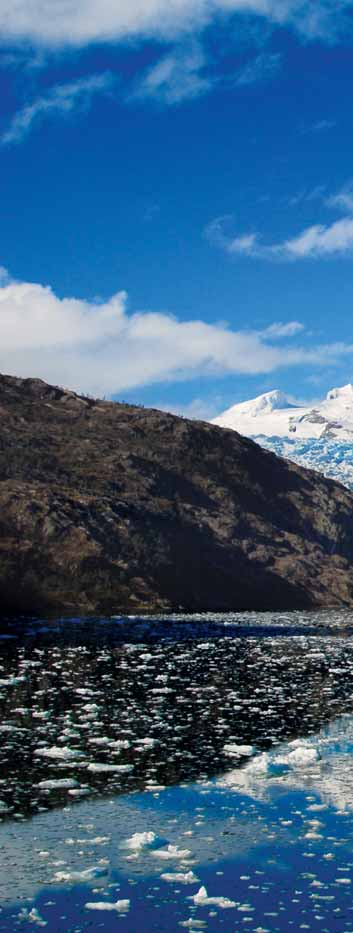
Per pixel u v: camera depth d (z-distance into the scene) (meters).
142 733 21.38
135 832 14.36
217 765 18.62
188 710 24.59
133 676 30.91
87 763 18.41
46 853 13.34
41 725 21.94
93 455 107.25
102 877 12.51
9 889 12.02
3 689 27.20
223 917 11.27
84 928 10.88
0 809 15.33
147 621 60.09
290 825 14.88
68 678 29.94
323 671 33.53
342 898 11.91
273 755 19.55
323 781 17.58
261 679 31.08
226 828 14.67
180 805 15.84
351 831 14.61
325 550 117.00
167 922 11.09
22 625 52.72
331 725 22.94
